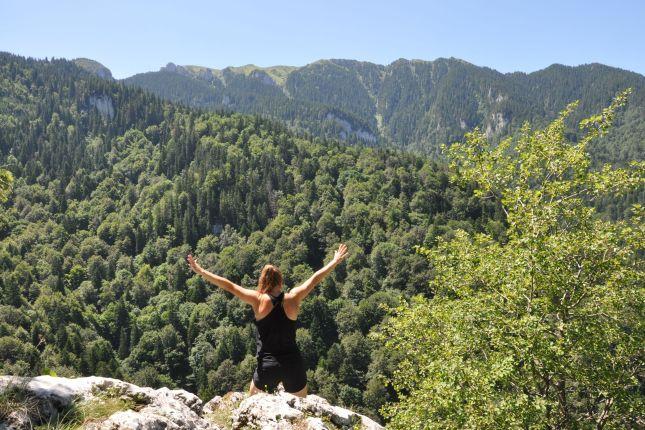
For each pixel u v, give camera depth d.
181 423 5.82
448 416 13.63
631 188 16.38
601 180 16.72
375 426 7.51
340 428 7.04
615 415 14.52
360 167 191.62
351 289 117.38
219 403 8.34
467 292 16.86
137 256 156.00
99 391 6.05
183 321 117.62
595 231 15.78
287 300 5.89
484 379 12.20
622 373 13.94
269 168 191.38
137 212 179.38
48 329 102.69
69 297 122.75
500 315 14.23
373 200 163.75
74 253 152.25
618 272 14.55
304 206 161.00
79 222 178.88
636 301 13.99
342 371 88.81
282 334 5.88
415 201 157.00
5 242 146.50
